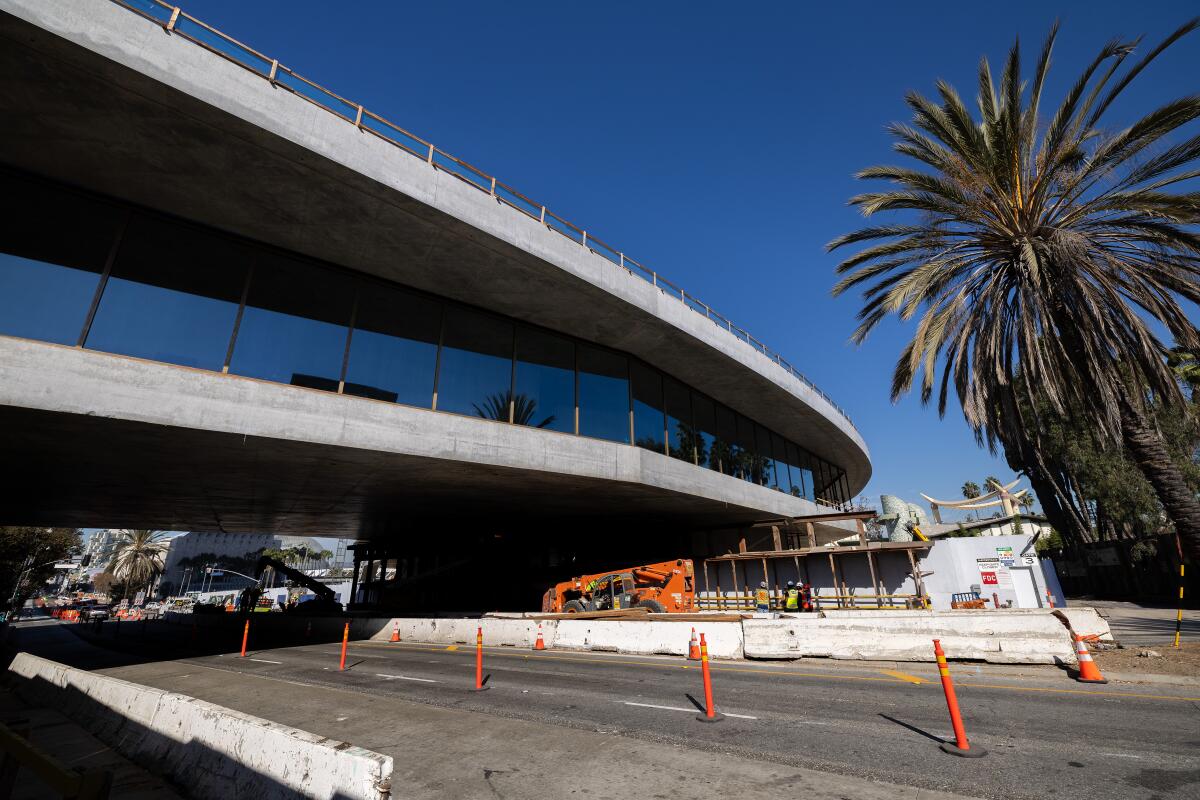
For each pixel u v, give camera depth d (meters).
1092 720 6.74
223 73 10.40
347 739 6.78
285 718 8.10
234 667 14.82
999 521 55.78
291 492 19.16
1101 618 11.95
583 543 30.33
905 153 15.41
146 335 11.82
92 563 134.50
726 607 25.20
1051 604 19.38
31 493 18.94
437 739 6.65
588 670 12.01
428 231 13.90
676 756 5.73
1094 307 12.09
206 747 5.32
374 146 12.31
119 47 9.27
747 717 7.29
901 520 52.53
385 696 9.63
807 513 31.23
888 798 4.50
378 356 15.19
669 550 31.34
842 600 22.91
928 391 16.05
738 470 27.02
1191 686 8.48
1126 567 29.16
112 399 10.67
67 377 10.34
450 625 19.95
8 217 10.98
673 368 23.14
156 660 17.36
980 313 15.23
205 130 10.60
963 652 11.19
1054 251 12.92
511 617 20.34
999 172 13.57
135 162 11.30
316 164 11.59
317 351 14.15
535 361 18.70
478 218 13.95
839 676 10.36
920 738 6.14
